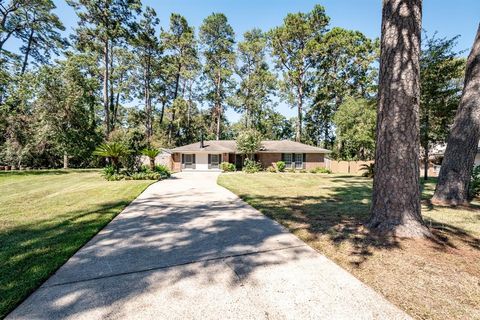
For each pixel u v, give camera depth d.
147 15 27.36
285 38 28.28
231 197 7.59
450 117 11.77
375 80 27.84
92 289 2.34
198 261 2.98
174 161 24.53
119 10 22.45
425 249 3.22
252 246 3.49
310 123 33.72
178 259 3.04
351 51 27.66
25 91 18.06
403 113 3.68
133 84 31.22
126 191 8.45
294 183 11.72
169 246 3.50
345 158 29.08
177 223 4.68
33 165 22.31
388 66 3.81
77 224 4.48
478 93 6.18
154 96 34.03
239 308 2.04
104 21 22.22
